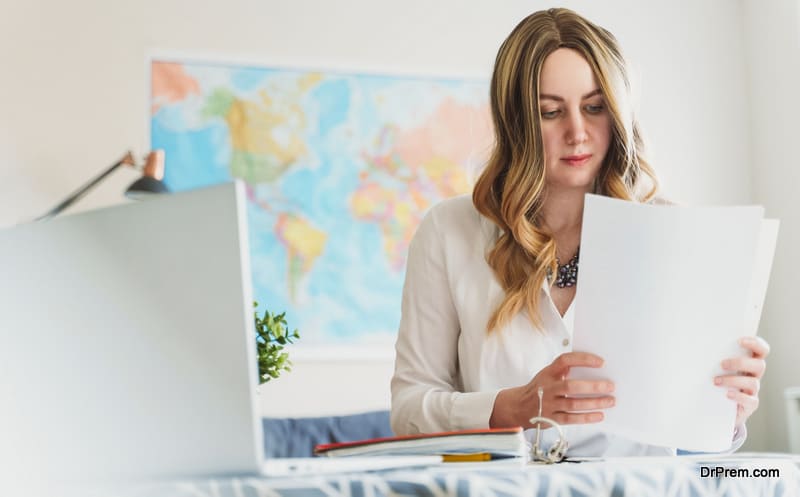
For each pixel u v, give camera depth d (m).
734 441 1.17
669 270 1.00
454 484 0.76
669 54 4.16
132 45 3.78
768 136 4.05
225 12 3.86
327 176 3.87
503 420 1.17
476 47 4.02
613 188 1.38
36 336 0.84
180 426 0.79
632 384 1.03
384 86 3.94
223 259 0.77
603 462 0.95
